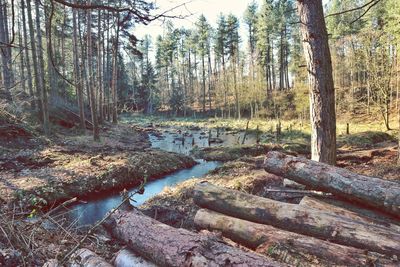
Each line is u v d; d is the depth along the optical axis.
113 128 25.69
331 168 4.09
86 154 14.49
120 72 31.80
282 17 43.94
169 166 14.95
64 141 16.73
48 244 3.57
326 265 2.90
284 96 44.34
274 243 3.30
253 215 3.89
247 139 27.11
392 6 24.94
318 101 5.57
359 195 3.73
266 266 2.38
